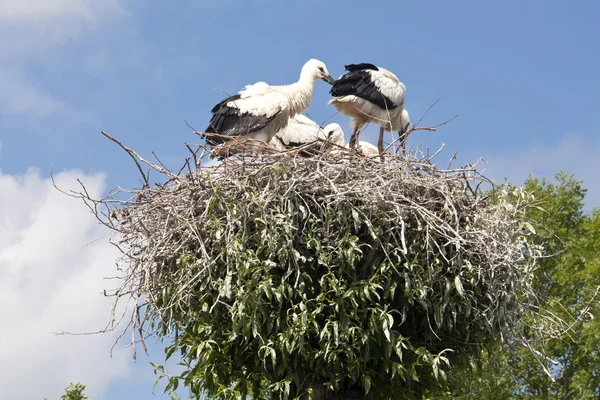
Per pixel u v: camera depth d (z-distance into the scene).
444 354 10.50
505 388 23.78
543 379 25.78
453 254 10.06
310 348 9.82
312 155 10.87
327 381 10.13
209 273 9.82
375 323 9.62
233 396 10.11
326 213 9.85
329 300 9.76
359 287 9.73
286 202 9.95
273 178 10.14
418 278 9.82
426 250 9.90
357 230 9.82
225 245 9.95
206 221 10.03
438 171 10.53
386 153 10.65
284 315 9.83
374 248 9.84
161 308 10.02
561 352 25.95
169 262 10.28
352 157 10.70
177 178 10.63
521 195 10.94
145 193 10.66
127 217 10.55
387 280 9.83
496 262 10.07
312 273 10.02
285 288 9.66
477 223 10.27
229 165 10.44
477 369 10.96
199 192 10.27
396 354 10.03
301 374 10.00
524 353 24.38
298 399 9.93
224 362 10.21
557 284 26.64
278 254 9.72
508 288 10.21
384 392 10.30
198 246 10.17
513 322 10.30
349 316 9.68
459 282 9.71
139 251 10.41
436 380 10.20
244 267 9.62
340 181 10.27
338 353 9.95
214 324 10.20
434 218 9.93
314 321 9.59
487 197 10.55
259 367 10.14
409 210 9.98
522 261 10.65
